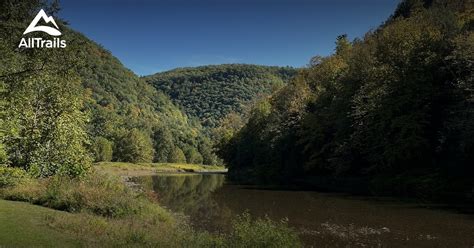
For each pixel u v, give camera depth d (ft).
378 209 85.76
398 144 123.34
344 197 112.27
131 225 51.49
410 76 128.57
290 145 193.47
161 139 504.02
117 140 413.59
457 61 115.96
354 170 150.51
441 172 111.14
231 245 40.34
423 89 124.57
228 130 368.27
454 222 69.10
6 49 41.34
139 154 414.21
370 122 132.57
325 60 227.81
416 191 110.22
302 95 207.92
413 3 260.21
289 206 94.89
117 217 58.39
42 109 92.02
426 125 124.77
